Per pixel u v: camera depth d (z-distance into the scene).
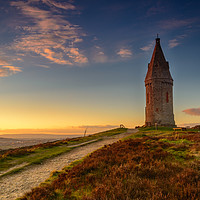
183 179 8.38
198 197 6.74
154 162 11.21
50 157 19.64
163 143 18.12
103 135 45.31
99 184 8.41
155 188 7.66
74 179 9.85
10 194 9.59
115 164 11.91
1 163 17.03
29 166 15.93
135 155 13.29
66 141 34.94
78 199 7.74
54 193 8.43
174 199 6.69
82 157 18.70
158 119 66.50
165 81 68.56
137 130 56.56
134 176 8.98
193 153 13.48
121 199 6.96
